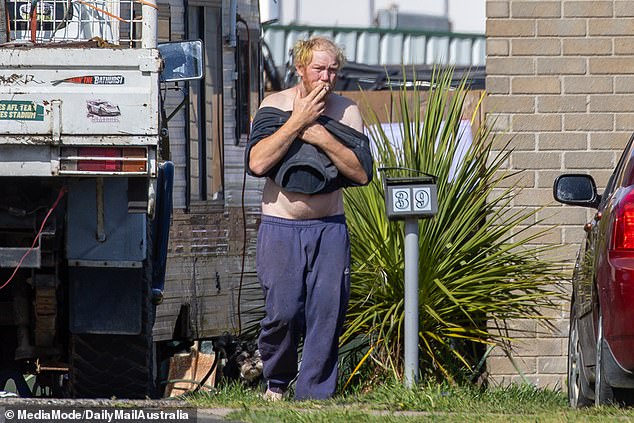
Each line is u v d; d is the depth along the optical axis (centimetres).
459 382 3438
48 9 2884
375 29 10406
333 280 2622
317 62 2567
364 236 3441
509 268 3444
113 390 2992
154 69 2559
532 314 3634
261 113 2631
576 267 3094
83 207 2764
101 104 2550
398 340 3338
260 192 4062
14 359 3112
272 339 2670
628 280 2373
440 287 3316
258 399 2586
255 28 4178
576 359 2969
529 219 3981
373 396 2695
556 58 4022
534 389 3447
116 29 2841
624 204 2447
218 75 3903
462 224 3450
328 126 2598
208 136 3853
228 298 3869
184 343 3803
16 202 2705
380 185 3459
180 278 3694
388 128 4116
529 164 4003
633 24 4025
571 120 4019
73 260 2777
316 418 2252
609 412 2356
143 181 2678
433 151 3509
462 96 3647
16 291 2858
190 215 3753
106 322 2831
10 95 2542
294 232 2614
